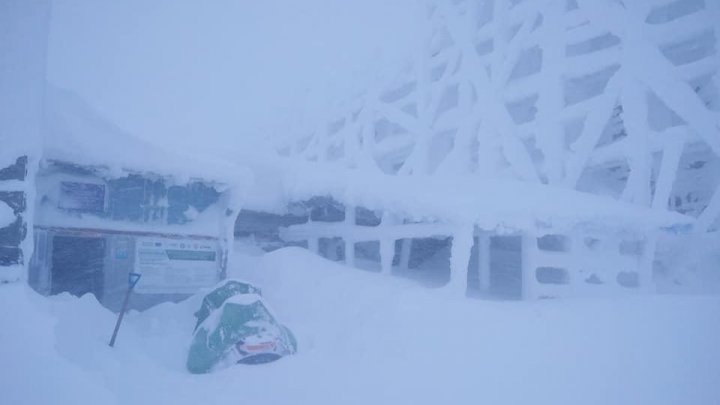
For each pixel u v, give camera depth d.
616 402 5.12
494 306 7.77
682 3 14.58
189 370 6.97
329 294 9.42
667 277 12.22
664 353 6.06
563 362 6.02
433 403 5.38
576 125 15.66
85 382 5.15
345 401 5.56
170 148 10.23
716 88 12.71
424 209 9.89
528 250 9.45
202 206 10.73
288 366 6.79
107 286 9.53
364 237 12.45
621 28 14.23
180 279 10.27
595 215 9.97
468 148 17.44
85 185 9.43
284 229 15.97
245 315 7.48
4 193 6.50
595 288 10.03
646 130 13.49
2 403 4.54
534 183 14.45
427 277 13.77
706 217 12.27
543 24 16.02
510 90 16.53
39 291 8.78
